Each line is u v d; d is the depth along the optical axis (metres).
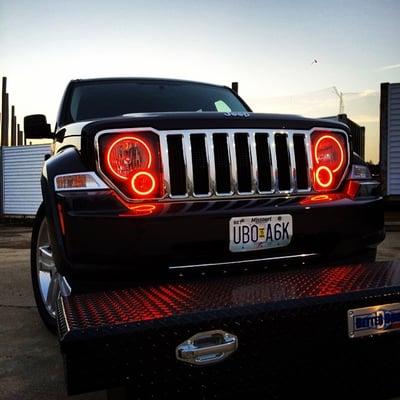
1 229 14.10
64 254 2.22
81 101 3.79
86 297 2.06
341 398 2.08
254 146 2.45
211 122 2.39
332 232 2.47
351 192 2.59
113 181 2.23
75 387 1.68
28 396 2.56
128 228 2.15
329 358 2.01
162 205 2.26
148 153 2.27
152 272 2.22
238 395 1.87
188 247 2.23
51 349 3.22
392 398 2.18
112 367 1.72
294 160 2.53
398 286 2.11
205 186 2.37
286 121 2.54
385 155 13.10
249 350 1.87
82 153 2.33
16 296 4.71
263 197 2.45
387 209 13.02
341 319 1.99
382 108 13.14
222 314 1.84
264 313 1.88
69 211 2.20
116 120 2.30
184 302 1.94
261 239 2.32
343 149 2.63
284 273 2.34
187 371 1.80
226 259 2.30
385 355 2.17
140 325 1.75
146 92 4.00
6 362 3.02
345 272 2.33
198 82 4.38
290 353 1.93
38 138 3.89
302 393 1.99
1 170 18.42
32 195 17.86
